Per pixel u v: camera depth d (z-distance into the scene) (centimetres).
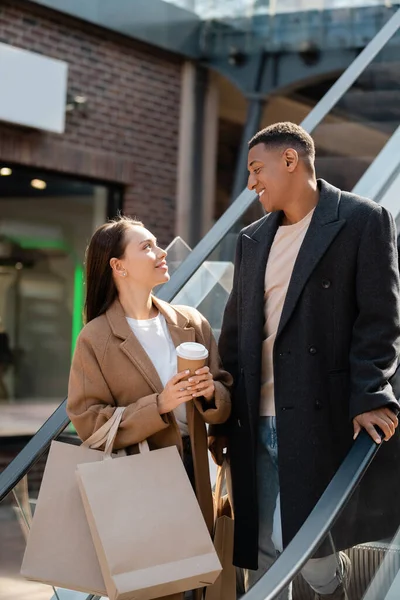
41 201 791
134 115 849
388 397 227
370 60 523
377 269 238
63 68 755
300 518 242
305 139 253
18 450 749
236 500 260
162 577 215
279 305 255
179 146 891
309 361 244
